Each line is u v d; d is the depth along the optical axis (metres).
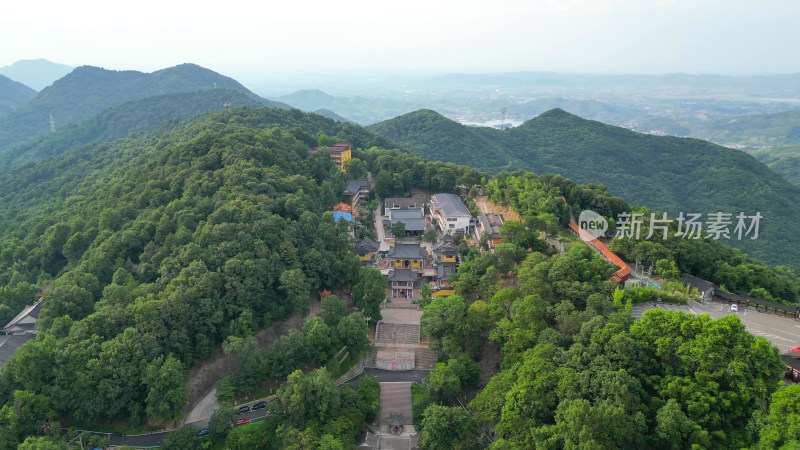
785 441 46.31
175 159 133.00
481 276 101.38
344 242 113.25
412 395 83.62
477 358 86.94
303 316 95.38
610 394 56.44
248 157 128.38
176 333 78.00
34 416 69.06
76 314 86.50
